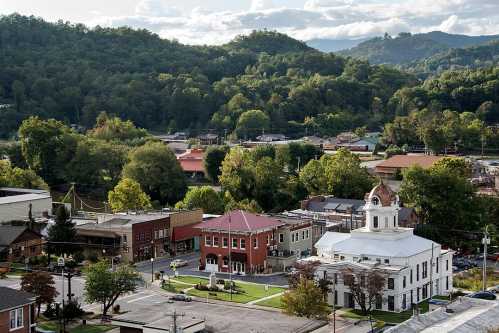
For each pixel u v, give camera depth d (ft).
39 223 568.41
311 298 372.79
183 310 399.03
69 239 510.17
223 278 483.51
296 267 419.95
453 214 586.45
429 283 442.50
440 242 572.10
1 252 505.25
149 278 475.72
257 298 428.56
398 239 438.40
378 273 396.78
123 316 372.99
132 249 526.16
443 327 326.44
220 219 512.63
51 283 377.50
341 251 439.22
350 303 414.21
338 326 375.66
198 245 581.12
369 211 447.01
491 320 341.00
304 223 541.34
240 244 498.28
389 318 393.50
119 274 388.98
